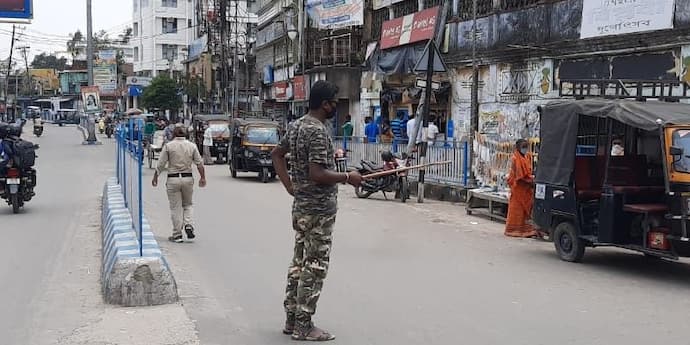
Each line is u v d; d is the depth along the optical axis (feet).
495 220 48.80
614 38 51.60
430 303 25.12
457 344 20.27
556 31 58.65
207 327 21.91
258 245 37.01
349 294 26.37
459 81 75.46
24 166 49.03
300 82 123.24
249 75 187.83
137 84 257.34
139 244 25.08
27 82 349.00
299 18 125.39
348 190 71.67
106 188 49.34
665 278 30.32
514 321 22.80
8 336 20.95
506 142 51.72
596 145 35.17
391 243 38.55
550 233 35.70
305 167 19.48
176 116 218.18
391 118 93.56
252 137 77.87
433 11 80.12
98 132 210.18
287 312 21.01
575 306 24.95
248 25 200.13
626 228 32.01
